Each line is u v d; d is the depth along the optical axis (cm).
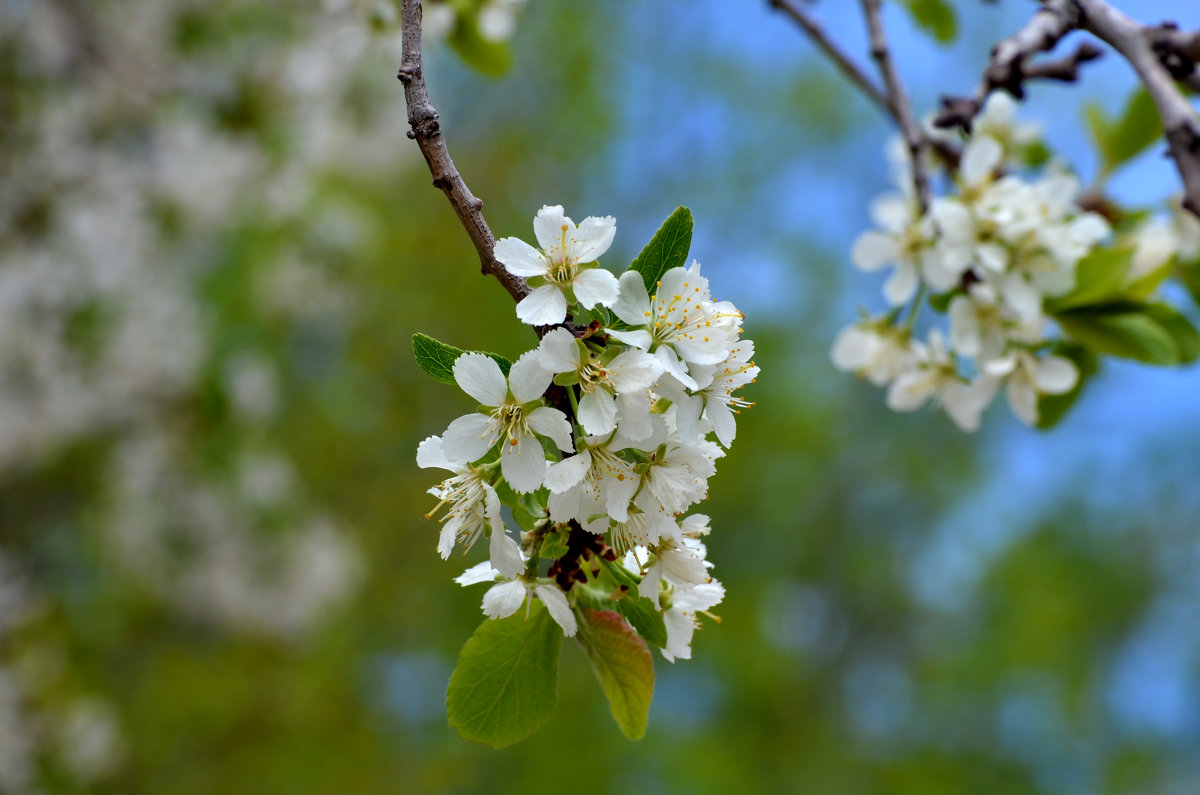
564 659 841
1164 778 1219
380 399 862
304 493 766
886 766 1083
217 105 657
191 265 671
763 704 1019
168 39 633
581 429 129
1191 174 189
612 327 129
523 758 820
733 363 133
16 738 556
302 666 778
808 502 1155
